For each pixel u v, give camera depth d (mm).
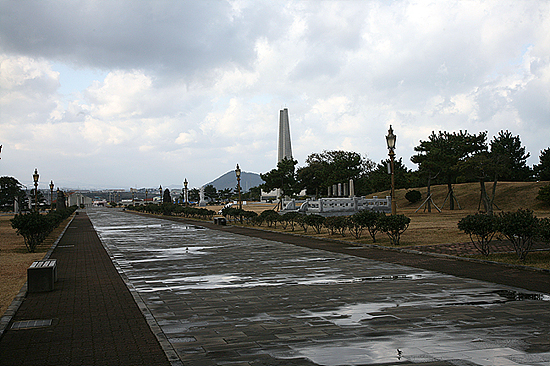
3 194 102312
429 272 11641
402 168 68625
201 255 16828
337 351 5461
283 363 5059
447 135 47156
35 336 6320
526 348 5465
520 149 62312
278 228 30797
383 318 7031
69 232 31266
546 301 8023
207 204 114875
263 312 7617
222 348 5660
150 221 47781
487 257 13406
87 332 6520
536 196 43250
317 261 14398
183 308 8039
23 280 11156
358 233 23188
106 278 11656
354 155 88438
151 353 5527
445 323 6652
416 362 5031
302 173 78500
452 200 45000
